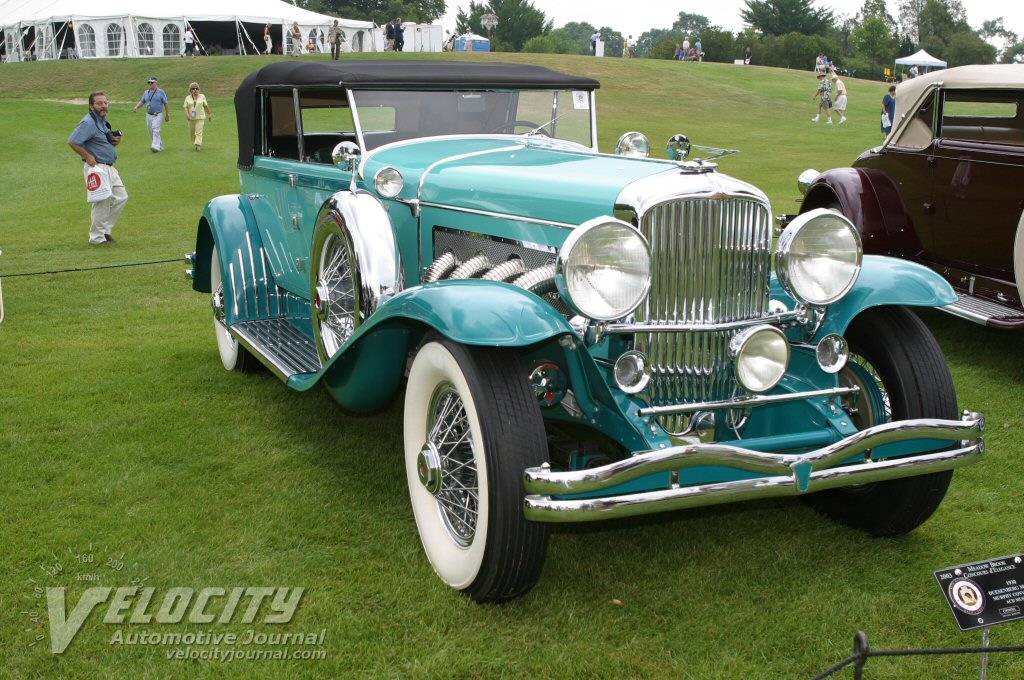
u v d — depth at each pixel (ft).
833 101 103.09
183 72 120.06
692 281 10.30
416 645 9.26
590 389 10.11
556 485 8.60
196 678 8.73
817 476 9.31
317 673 8.82
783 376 10.97
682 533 11.76
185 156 62.80
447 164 13.39
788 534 11.76
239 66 122.11
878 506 11.37
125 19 135.74
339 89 14.52
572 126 16.21
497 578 9.46
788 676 8.79
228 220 17.61
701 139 75.77
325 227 13.48
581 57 146.92
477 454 9.42
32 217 40.86
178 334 21.62
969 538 11.61
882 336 11.30
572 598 10.16
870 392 11.46
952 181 20.42
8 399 16.60
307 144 15.96
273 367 14.10
